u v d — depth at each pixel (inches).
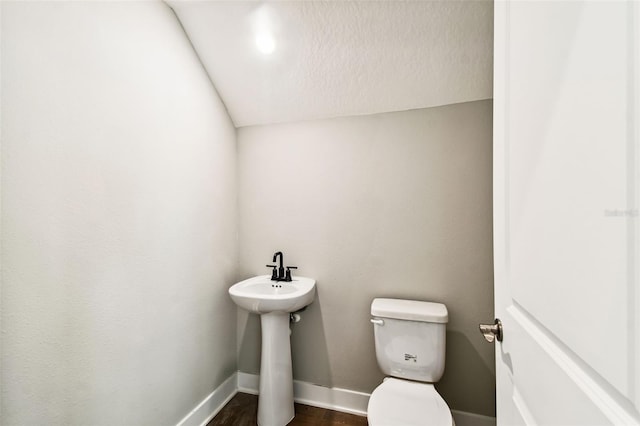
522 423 21.6
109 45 42.9
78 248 38.7
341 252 70.1
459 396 61.5
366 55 58.0
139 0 48.2
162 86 53.0
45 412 34.9
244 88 68.6
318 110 69.8
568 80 15.2
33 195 33.8
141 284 48.4
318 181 71.9
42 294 34.7
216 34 58.9
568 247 15.4
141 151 48.5
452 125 62.9
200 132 63.6
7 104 31.5
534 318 19.7
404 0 49.5
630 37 11.3
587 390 13.7
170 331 54.6
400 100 64.4
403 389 51.8
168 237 54.2
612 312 12.1
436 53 55.7
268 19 55.1
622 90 11.6
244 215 77.9
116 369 43.9
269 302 57.4
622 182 11.6
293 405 66.2
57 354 36.3
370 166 68.1
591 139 13.4
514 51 22.9
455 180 62.7
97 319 41.2
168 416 53.9
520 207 21.8
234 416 66.2
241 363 77.3
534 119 19.3
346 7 51.6
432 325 56.4
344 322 69.7
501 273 26.2
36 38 34.1
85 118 39.5
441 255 63.3
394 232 66.4
